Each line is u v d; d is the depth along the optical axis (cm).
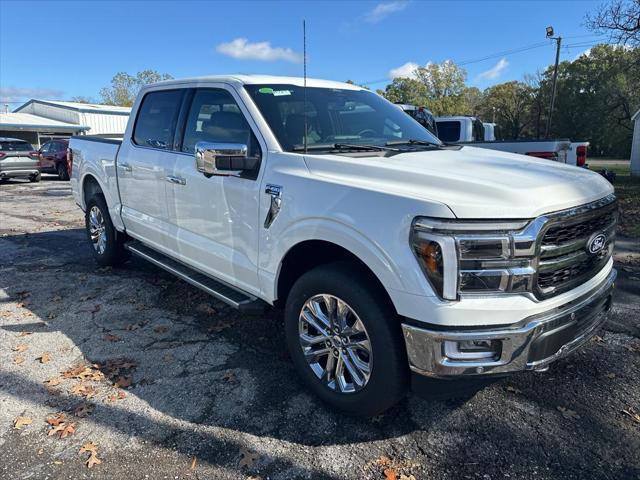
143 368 349
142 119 468
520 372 239
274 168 311
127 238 552
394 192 249
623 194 1323
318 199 278
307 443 268
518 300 231
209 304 468
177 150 409
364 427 282
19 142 1864
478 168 281
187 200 389
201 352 372
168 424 285
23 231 837
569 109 5597
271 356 367
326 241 274
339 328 281
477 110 7756
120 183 495
